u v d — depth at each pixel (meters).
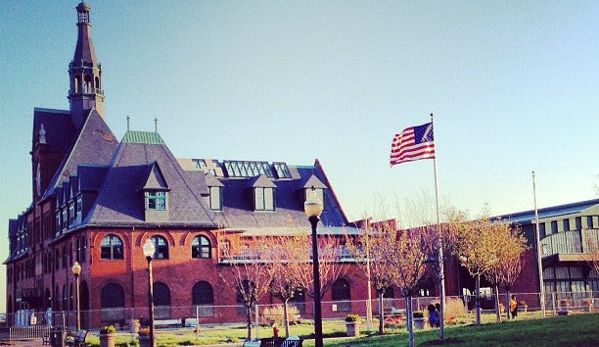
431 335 31.97
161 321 55.16
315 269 20.86
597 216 63.38
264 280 56.69
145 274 56.28
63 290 63.59
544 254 61.03
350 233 68.31
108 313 54.28
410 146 35.84
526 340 25.64
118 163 59.88
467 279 64.88
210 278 58.31
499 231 49.97
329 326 49.59
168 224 57.47
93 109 74.00
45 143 76.44
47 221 72.38
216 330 49.69
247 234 66.00
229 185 71.44
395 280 36.62
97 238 55.31
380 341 32.25
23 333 53.78
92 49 78.25
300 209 72.25
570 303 55.81
